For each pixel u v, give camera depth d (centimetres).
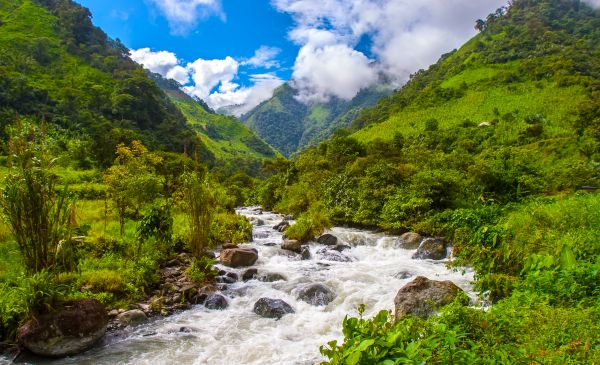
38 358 699
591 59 9588
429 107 9100
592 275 586
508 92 8231
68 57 10600
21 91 6291
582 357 372
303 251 1480
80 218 1633
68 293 804
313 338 799
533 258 655
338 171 3139
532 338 434
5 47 9475
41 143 831
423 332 411
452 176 2089
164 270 1180
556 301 553
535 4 16538
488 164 2461
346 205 2327
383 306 927
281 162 4791
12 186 758
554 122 5725
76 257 930
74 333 712
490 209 1100
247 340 792
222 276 1169
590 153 3247
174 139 8700
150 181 1638
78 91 8194
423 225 1761
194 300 1005
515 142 5022
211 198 1289
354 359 279
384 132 7944
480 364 365
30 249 785
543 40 12100
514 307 532
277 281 1155
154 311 927
